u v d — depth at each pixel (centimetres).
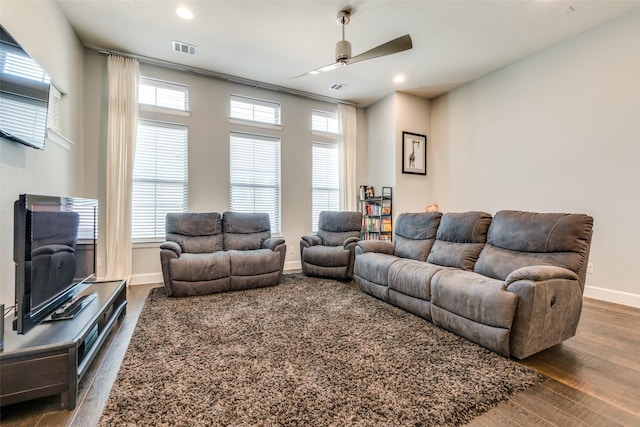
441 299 230
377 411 135
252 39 335
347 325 240
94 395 150
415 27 312
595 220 314
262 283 357
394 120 488
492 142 420
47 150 255
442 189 495
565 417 133
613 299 299
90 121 358
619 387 156
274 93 474
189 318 254
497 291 193
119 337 218
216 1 273
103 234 364
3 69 177
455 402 142
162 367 173
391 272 288
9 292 196
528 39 336
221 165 433
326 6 279
